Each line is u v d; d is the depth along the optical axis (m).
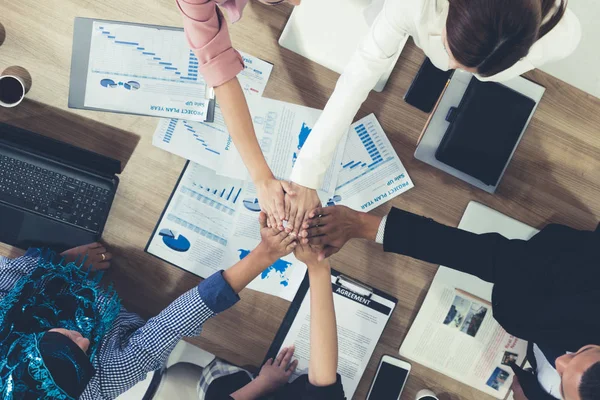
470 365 1.45
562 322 1.13
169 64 1.38
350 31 1.34
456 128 1.35
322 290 1.32
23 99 1.41
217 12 1.07
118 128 1.41
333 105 1.17
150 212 1.42
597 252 1.13
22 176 1.33
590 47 1.39
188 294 1.29
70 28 1.38
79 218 1.35
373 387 1.46
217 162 1.41
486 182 1.39
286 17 1.37
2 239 1.40
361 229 1.32
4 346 1.16
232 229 1.43
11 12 1.38
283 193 1.25
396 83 1.39
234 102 1.17
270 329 1.45
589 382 1.02
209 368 1.45
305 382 1.34
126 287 1.45
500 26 0.79
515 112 1.33
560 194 1.42
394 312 1.45
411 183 1.42
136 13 1.38
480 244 1.21
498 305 1.21
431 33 1.04
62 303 1.27
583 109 1.37
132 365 1.26
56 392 1.05
